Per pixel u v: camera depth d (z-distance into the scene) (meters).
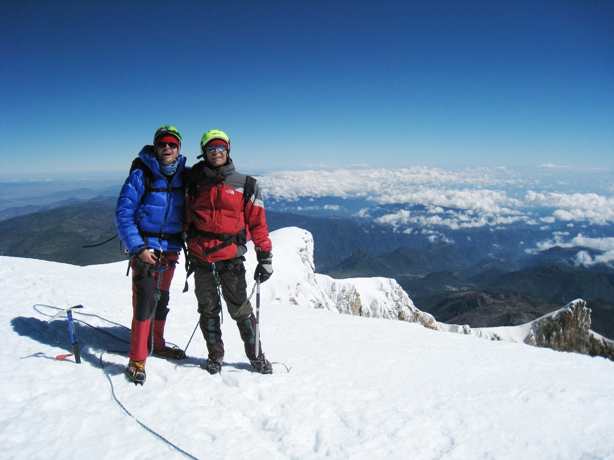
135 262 4.39
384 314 93.88
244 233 4.88
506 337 78.62
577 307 74.38
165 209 4.64
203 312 4.89
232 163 4.69
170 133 4.48
